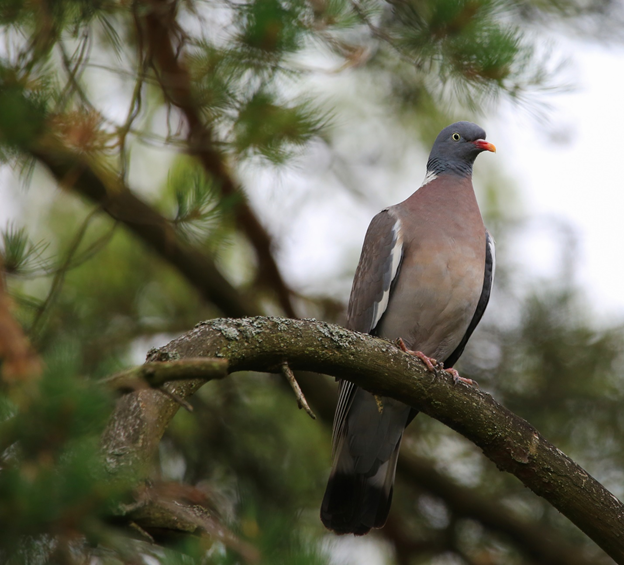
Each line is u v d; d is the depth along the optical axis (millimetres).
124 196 8336
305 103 7770
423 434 12500
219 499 9336
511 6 8711
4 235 7309
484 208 13672
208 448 11633
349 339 6316
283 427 12148
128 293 11961
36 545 3518
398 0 8391
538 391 11938
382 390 6711
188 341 5617
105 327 11539
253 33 7301
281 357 5961
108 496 3520
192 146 7812
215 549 4191
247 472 11461
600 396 11734
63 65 7719
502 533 11719
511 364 12031
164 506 4449
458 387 6828
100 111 7676
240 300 11797
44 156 7918
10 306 4414
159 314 12227
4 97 6633
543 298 12117
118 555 3816
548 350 11953
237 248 13133
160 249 11227
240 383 12203
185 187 8055
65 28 7906
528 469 6836
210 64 7762
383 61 10992
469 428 6879
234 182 9719
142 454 4734
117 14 8836
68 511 3412
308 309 12922
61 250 11906
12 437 3355
